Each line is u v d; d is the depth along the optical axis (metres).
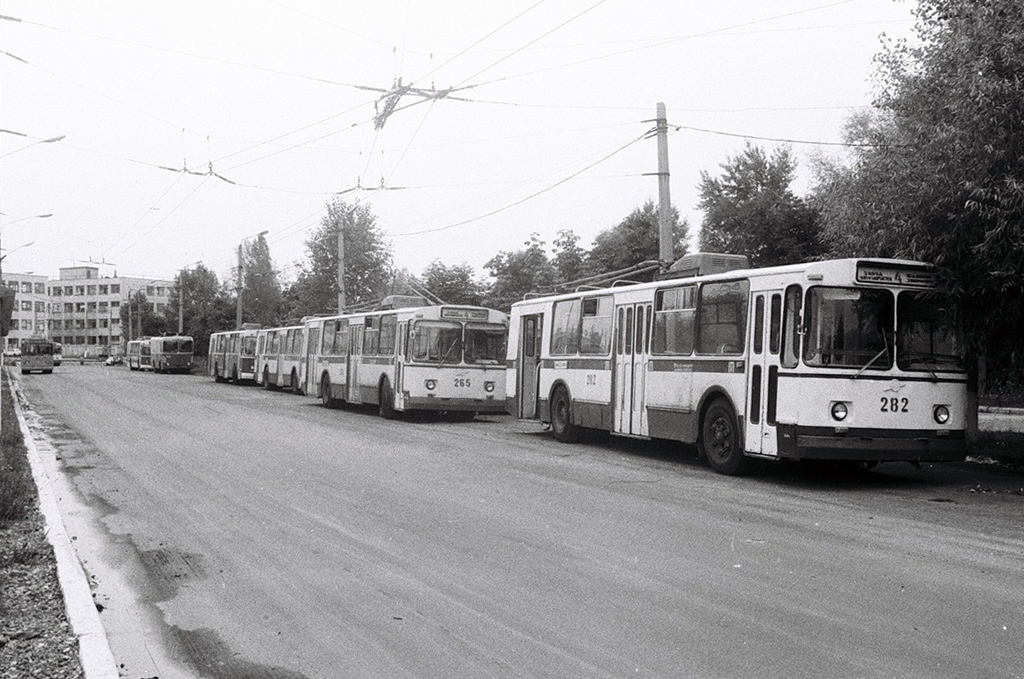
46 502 11.15
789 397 12.62
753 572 7.61
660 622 6.24
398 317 26.42
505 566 7.88
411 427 23.31
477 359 25.62
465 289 41.22
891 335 12.72
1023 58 12.01
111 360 108.88
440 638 5.98
